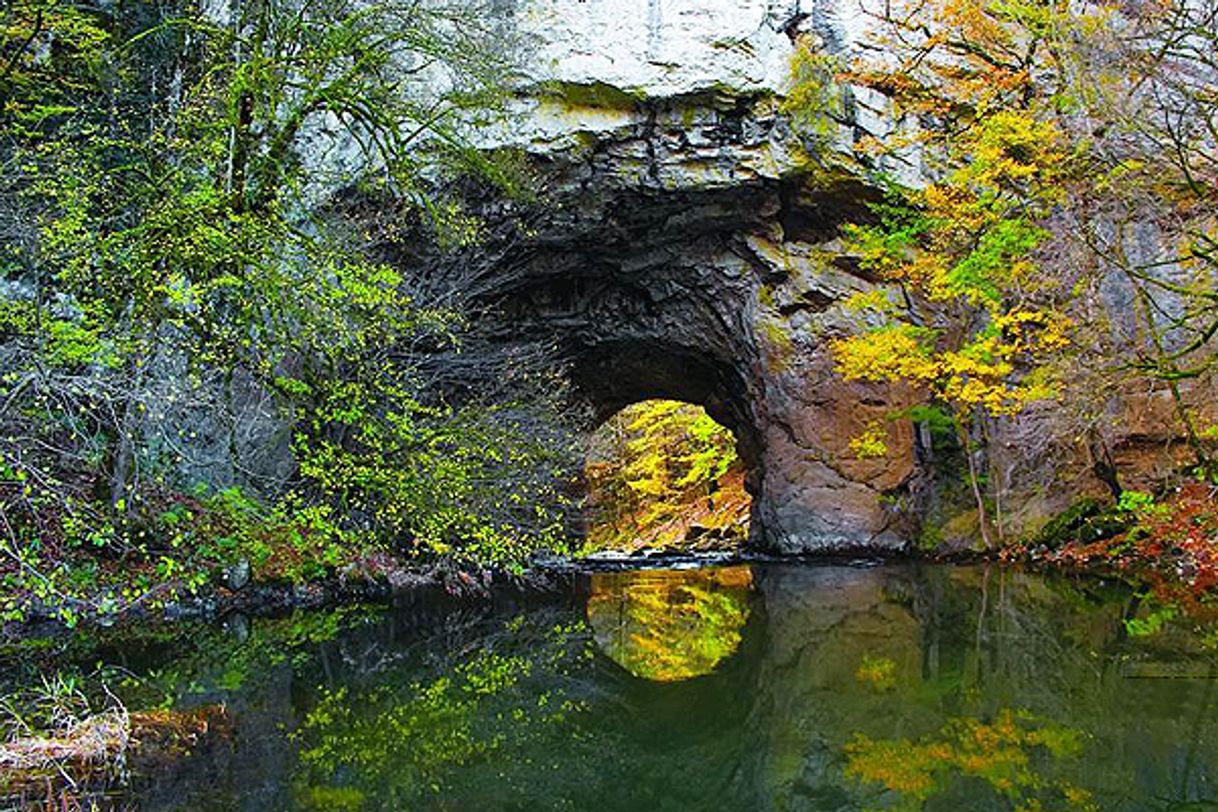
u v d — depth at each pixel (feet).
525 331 56.65
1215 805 13.01
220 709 18.94
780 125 46.68
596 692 21.26
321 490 32.37
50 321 23.15
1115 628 25.35
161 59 39.01
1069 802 13.24
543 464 43.50
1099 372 32.35
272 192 28.12
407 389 36.73
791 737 17.12
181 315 25.43
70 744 15.56
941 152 46.80
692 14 45.37
